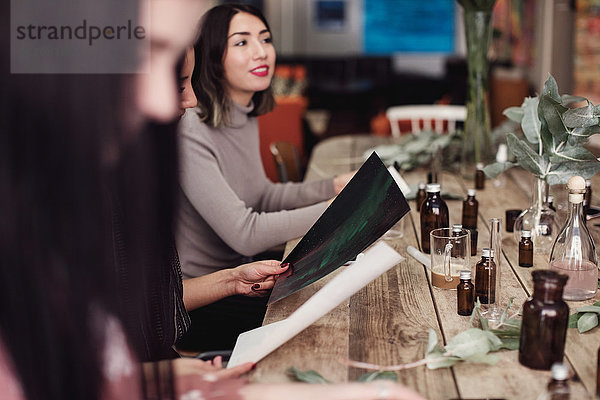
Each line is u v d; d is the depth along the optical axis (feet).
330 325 4.66
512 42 24.81
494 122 22.84
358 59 40.27
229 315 6.98
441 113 16.40
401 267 5.85
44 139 2.60
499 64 25.96
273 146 10.59
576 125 5.34
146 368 3.13
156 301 3.96
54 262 2.71
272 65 7.81
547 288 3.84
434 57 43.04
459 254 5.21
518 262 5.85
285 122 17.40
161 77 2.71
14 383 2.85
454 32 42.75
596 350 4.14
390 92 37.42
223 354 5.15
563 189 6.41
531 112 6.11
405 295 5.18
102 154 2.67
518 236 6.39
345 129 33.22
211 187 6.97
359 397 3.42
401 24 43.04
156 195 2.79
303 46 43.80
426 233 6.26
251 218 6.98
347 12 43.24
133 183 2.73
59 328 2.77
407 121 18.54
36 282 2.71
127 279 2.85
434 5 42.60
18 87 2.56
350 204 5.46
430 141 10.42
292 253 5.77
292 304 5.11
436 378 3.89
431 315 4.79
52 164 2.63
